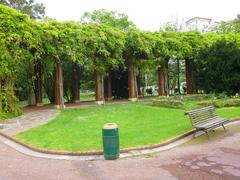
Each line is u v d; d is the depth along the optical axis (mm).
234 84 22516
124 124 14477
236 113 15938
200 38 29797
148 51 25891
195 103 21500
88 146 10023
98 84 25062
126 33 25609
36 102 26172
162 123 14148
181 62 37344
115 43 24188
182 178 6934
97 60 24031
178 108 20000
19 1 41844
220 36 30906
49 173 7852
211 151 9242
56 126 14516
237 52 22875
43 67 25312
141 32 26188
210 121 12000
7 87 18719
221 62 22812
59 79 22891
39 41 20312
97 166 8258
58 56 22234
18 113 19281
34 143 11008
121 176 7309
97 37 23047
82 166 8328
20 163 8961
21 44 20016
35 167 8461
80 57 22766
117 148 8906
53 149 9961
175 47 28266
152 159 8695
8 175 7840
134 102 25828
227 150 9258
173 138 10859
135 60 27094
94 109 21328
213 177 6891
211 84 23609
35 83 26062
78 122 15562
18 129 14273
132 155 9188
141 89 36625
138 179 7027
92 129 13289
